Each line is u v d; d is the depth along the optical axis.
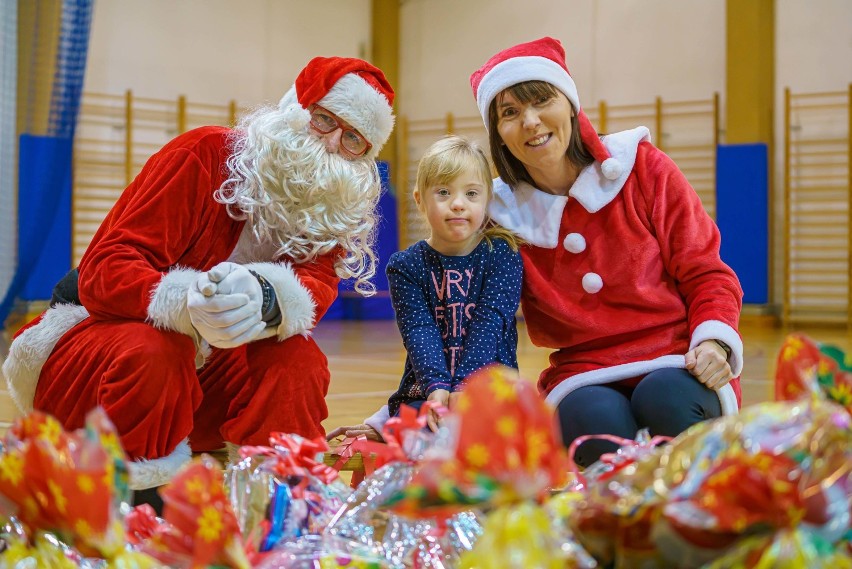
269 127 1.51
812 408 0.55
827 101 6.79
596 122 7.51
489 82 1.61
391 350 5.41
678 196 1.62
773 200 7.03
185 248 1.50
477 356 1.57
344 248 1.57
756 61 6.89
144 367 1.33
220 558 0.60
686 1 7.18
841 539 0.58
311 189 1.50
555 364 1.67
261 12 7.71
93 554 0.59
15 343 1.50
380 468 0.76
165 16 7.23
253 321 1.34
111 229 1.47
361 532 0.75
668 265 1.61
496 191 1.70
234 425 1.46
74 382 1.40
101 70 6.95
